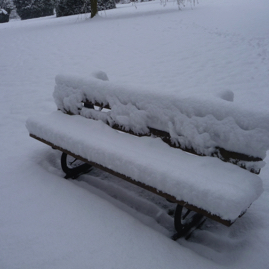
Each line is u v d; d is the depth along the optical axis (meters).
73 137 2.26
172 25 10.13
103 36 9.41
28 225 1.95
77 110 2.64
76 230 1.89
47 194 2.29
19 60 7.41
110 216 2.01
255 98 4.28
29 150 3.09
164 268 1.59
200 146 1.85
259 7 12.52
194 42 7.74
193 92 4.64
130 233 1.85
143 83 5.18
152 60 6.59
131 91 2.16
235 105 1.72
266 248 1.72
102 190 2.47
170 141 2.04
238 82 4.96
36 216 2.04
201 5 15.20
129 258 1.66
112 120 2.36
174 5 16.61
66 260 1.66
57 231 1.89
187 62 6.24
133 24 10.94
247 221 2.00
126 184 2.58
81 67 6.48
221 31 8.70
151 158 1.89
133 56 7.02
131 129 2.23
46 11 29.44
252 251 1.71
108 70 6.10
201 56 6.55
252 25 9.11
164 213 2.14
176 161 1.85
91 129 2.40
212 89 4.73
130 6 20.00
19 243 1.80
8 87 5.43
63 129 2.41
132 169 1.83
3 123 3.88
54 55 7.68
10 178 2.54
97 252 1.71
